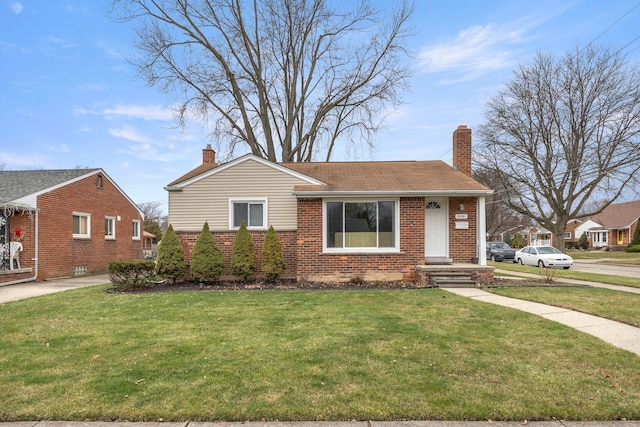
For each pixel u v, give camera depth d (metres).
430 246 12.82
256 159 12.80
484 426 3.18
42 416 3.36
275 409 3.43
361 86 25.33
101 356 4.94
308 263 11.95
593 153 29.45
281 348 5.14
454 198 12.86
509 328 6.16
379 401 3.57
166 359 4.77
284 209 12.75
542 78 30.38
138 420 3.31
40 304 8.91
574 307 7.79
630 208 50.31
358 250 12.02
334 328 6.17
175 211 12.82
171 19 22.23
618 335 5.78
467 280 11.12
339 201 12.12
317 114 26.02
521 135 31.30
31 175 18.30
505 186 33.47
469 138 14.97
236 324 6.54
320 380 4.06
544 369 4.37
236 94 24.17
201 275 11.62
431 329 6.09
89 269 18.92
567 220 31.42
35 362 4.74
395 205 12.09
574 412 3.36
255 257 12.29
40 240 15.64
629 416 3.31
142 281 11.34
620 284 11.98
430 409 3.41
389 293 9.74
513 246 53.03
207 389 3.85
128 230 22.98
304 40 25.19
